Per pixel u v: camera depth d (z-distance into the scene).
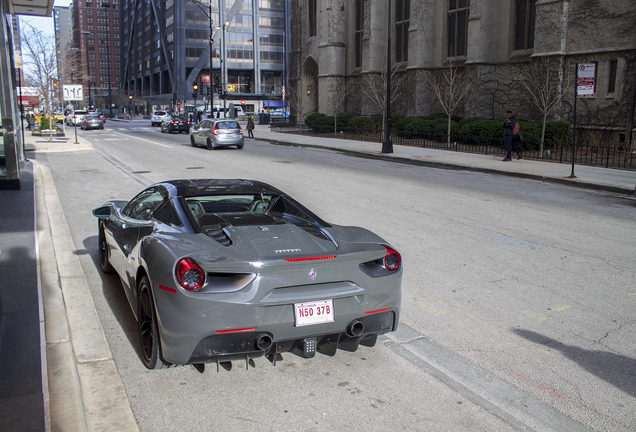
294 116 48.12
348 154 23.22
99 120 46.66
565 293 5.61
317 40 44.09
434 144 25.50
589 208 10.74
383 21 36.03
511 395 3.55
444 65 31.62
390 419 3.22
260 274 3.25
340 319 3.46
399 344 4.33
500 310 5.12
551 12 23.22
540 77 23.98
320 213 9.63
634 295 5.57
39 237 7.21
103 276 5.87
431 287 5.76
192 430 3.05
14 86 14.30
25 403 2.88
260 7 108.12
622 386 3.70
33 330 3.89
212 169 16.61
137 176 14.78
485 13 27.83
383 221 9.06
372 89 34.25
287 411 3.28
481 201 11.30
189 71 106.19
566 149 19.84
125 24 151.75
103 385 3.47
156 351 3.49
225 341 3.23
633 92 20.53
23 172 14.53
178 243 3.48
